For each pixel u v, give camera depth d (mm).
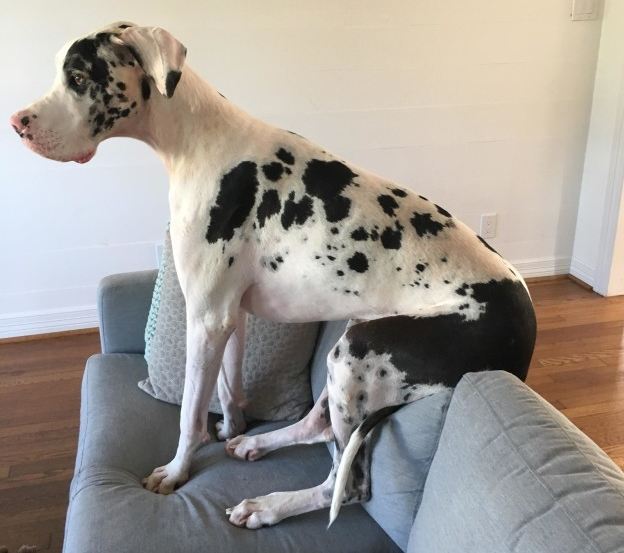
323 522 1386
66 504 2021
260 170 1403
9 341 3041
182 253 1437
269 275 1439
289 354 1743
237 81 2904
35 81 2691
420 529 1193
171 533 1312
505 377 1183
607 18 3164
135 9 2695
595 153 3357
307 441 1576
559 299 3383
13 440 2340
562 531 883
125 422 1672
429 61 3074
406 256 1365
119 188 2934
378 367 1306
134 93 1372
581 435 1056
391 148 3189
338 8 2889
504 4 3066
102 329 2039
